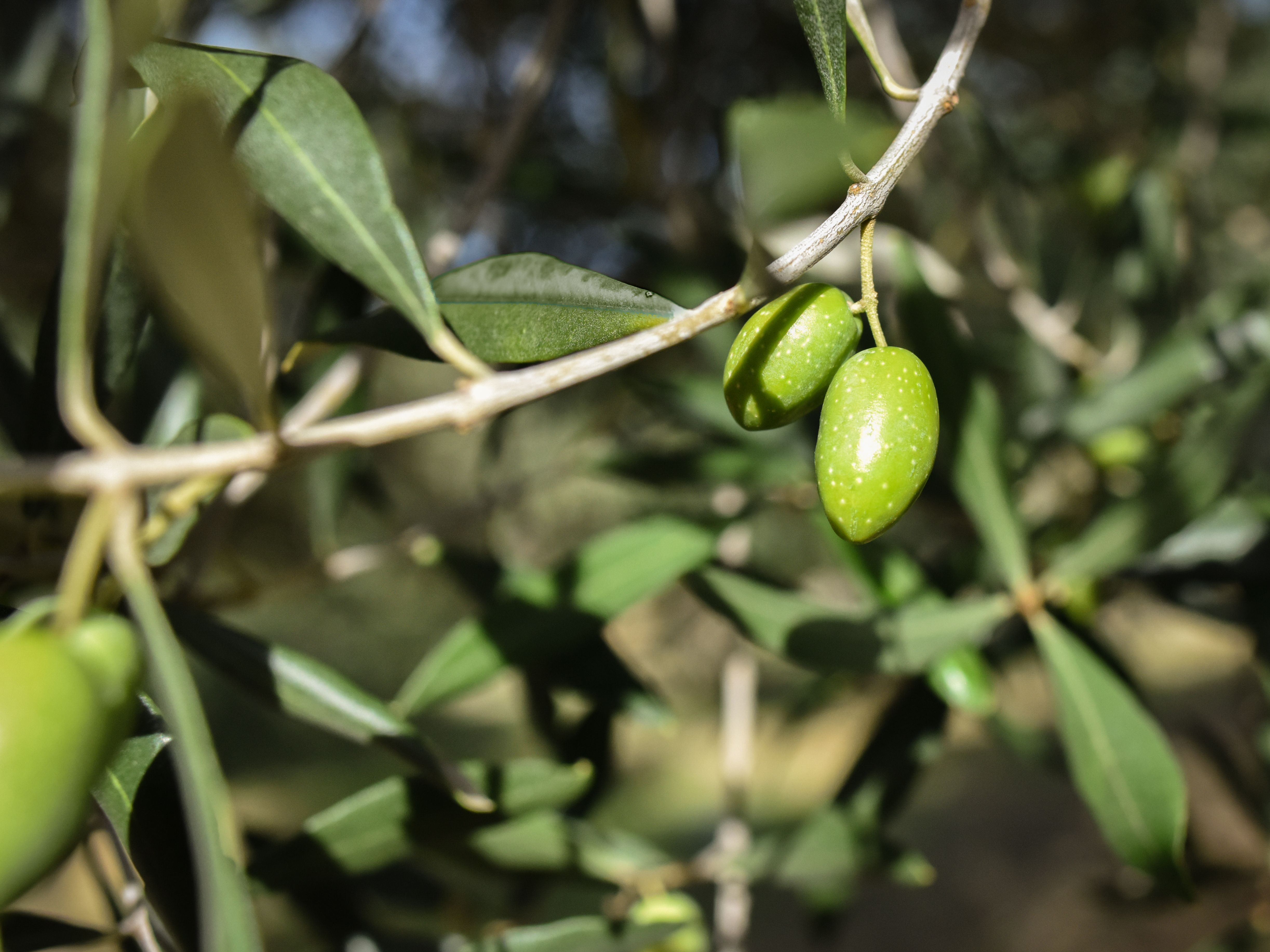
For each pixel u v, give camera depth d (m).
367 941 0.26
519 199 0.43
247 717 1.22
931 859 0.96
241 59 0.14
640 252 0.31
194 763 0.10
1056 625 0.22
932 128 0.12
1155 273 0.35
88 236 0.10
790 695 0.44
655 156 0.39
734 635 0.35
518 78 0.41
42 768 0.09
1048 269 0.42
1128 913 0.37
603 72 0.46
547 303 0.14
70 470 0.10
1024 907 0.85
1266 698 0.33
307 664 0.17
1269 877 0.34
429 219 0.41
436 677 0.21
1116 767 0.21
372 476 0.37
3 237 0.35
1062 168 0.44
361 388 0.29
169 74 0.13
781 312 0.13
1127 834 0.21
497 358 0.14
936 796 1.07
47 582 0.17
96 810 0.17
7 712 0.09
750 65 0.47
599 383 0.43
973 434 0.22
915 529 0.39
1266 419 0.28
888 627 0.22
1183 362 0.29
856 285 0.30
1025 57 0.52
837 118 0.10
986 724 0.34
